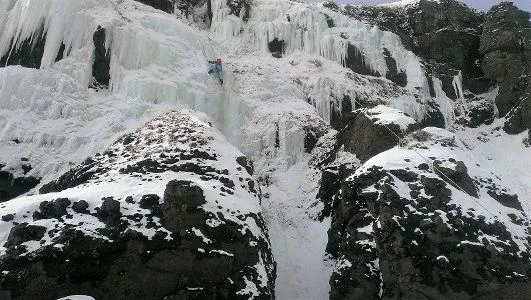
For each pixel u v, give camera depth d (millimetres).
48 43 16531
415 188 11320
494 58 22344
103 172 12188
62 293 8680
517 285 9828
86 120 15539
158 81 17406
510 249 10227
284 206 15969
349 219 12250
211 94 18594
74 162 14031
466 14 25312
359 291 10781
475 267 9961
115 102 16609
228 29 23078
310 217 15312
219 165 12484
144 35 18250
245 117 18641
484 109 22203
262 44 23000
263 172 17141
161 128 14203
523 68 21359
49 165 13750
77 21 17219
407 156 12586
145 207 10023
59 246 8898
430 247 10234
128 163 12344
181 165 12039
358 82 22062
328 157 17047
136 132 14305
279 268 13539
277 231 15039
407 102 21859
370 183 11898
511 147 19359
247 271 10031
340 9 26703
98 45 17344
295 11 24031
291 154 17844
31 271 8617
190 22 23812
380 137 14680
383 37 24672
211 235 9867
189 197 9906
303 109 19625
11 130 14000
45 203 9922
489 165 18328
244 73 20688
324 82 20875
